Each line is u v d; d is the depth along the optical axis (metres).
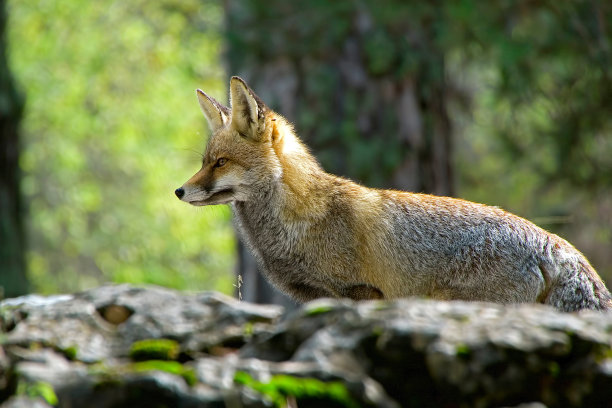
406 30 14.89
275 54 14.99
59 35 32.97
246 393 3.94
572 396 4.21
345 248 8.05
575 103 16.61
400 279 7.97
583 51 15.41
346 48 14.93
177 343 4.67
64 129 34.75
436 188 15.52
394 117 14.96
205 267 34.72
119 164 38.59
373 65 14.74
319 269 8.14
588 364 4.22
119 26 33.03
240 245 15.89
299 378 4.04
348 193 8.27
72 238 37.75
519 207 19.80
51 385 4.02
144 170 35.00
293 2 14.74
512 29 14.72
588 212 18.00
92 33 33.00
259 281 15.48
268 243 8.38
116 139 35.12
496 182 20.55
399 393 4.21
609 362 4.24
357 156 14.78
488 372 4.15
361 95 14.89
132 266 33.22
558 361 4.22
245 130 8.41
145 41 32.53
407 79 15.11
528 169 18.58
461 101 19.52
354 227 8.07
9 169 15.93
